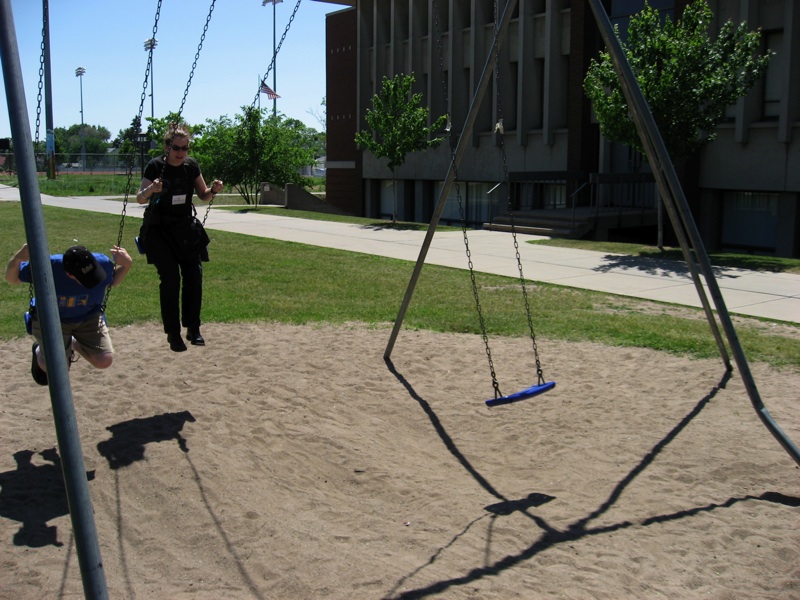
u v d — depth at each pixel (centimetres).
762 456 579
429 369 805
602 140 2506
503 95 2805
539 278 1416
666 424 651
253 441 605
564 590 402
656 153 682
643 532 469
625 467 568
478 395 729
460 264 1591
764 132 2027
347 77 3578
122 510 495
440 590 402
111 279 581
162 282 636
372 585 408
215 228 2322
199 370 779
